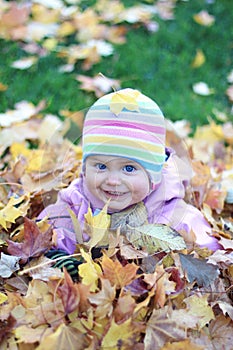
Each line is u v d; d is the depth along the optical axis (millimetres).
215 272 1569
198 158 2365
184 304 1498
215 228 1847
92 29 3350
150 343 1370
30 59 3033
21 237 1716
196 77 3191
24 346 1376
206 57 3363
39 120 2504
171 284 1475
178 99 2967
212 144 2562
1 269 1546
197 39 3512
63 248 1670
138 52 3309
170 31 3533
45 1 3463
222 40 3518
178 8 3775
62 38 3344
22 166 2072
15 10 3311
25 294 1532
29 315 1413
